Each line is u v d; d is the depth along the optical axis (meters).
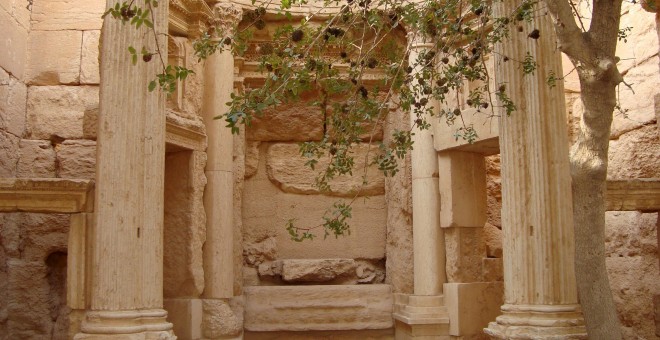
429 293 11.55
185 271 10.64
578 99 12.30
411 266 12.07
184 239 10.73
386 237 12.88
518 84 8.70
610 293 6.26
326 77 7.07
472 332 11.29
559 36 6.27
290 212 12.95
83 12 12.70
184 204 10.82
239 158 12.02
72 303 8.66
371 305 12.17
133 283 8.45
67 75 12.49
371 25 6.88
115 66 8.76
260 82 12.62
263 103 5.86
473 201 11.69
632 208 9.27
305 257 12.86
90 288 8.70
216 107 11.38
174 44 10.87
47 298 11.82
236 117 5.70
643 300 10.20
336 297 12.12
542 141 8.51
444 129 11.56
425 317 11.36
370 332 12.22
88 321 8.31
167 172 11.00
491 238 12.30
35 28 12.60
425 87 7.47
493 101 10.71
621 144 10.91
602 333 6.17
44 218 11.94
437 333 11.37
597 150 6.30
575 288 8.30
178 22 10.92
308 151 7.16
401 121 12.25
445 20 7.36
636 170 10.52
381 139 13.14
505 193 8.67
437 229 11.73
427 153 11.86
